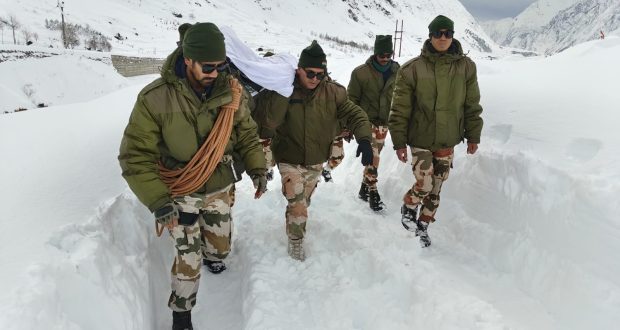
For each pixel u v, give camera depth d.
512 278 3.48
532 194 3.59
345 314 3.28
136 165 2.65
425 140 3.90
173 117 2.69
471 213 4.14
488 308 3.07
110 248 2.97
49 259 2.47
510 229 3.70
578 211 3.21
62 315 2.25
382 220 4.63
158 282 3.46
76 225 2.87
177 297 3.00
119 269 2.87
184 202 2.96
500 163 3.99
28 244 2.60
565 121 4.08
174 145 2.79
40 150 4.28
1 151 4.14
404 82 3.86
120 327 2.54
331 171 6.68
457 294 3.26
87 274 2.56
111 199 3.43
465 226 4.09
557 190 3.42
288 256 3.96
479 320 2.98
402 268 3.61
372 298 3.40
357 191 5.67
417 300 3.30
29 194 3.29
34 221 2.89
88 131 5.32
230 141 3.14
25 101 21.45
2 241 2.62
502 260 3.62
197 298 3.59
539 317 3.08
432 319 3.08
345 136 4.70
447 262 3.84
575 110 4.19
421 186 4.00
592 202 3.15
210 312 3.46
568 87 4.67
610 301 2.84
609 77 4.62
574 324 2.93
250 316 3.16
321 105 3.83
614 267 2.91
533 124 4.21
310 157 3.91
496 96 4.93
